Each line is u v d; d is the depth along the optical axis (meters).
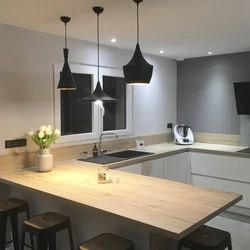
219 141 4.98
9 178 2.83
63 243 2.78
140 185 2.56
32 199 3.01
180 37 3.62
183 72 5.34
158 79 5.00
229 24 3.03
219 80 4.92
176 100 5.41
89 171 3.08
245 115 4.64
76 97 3.80
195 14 2.68
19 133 3.19
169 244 2.05
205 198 2.21
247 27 3.15
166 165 4.26
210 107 5.05
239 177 4.16
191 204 2.08
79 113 3.85
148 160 3.96
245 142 4.66
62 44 3.54
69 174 2.96
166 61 5.16
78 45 3.72
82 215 2.59
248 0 2.32
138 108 4.65
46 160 3.06
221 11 2.60
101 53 4.01
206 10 2.56
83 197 2.23
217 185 4.39
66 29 3.21
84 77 3.89
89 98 2.94
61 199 2.25
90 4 2.40
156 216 1.86
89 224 2.54
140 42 3.89
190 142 4.96
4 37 3.03
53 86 3.49
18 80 3.16
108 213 1.94
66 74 2.82
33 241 2.84
